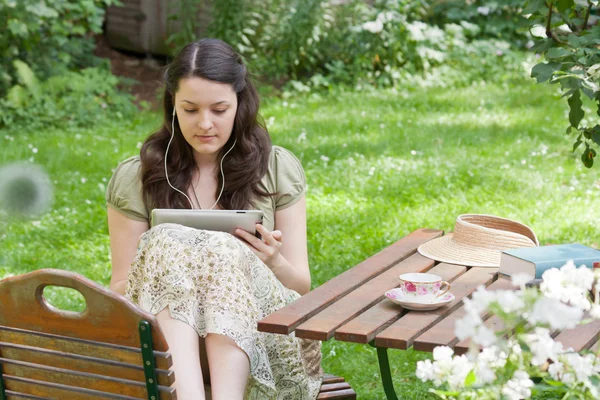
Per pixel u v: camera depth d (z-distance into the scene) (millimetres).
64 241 6254
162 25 12742
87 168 8117
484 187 7277
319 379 3297
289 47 12188
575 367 2006
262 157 3586
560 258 3078
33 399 2633
